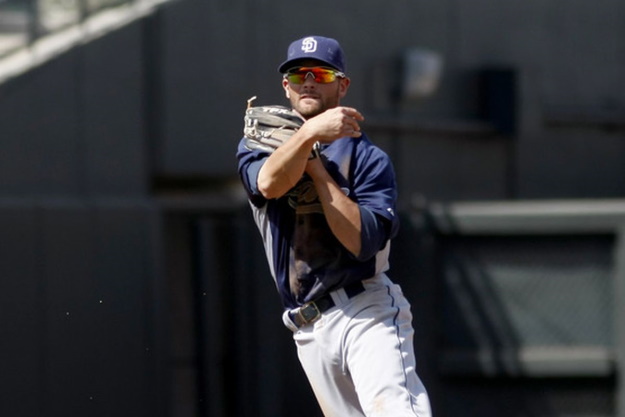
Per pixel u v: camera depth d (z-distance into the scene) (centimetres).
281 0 4962
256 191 1775
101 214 4088
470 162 6147
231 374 4000
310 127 1664
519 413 3366
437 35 5925
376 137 5506
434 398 3356
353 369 1772
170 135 4453
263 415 3656
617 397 3344
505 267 3378
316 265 1777
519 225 3350
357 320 1773
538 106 6359
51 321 3891
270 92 4903
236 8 4744
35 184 3988
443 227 3362
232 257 4016
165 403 4222
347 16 5344
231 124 4722
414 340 3350
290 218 1791
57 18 4238
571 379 3350
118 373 4066
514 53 6381
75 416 3928
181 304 4403
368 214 1712
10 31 4175
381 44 5550
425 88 5616
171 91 4462
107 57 4253
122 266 4138
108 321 4059
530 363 3344
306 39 1780
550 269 3369
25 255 3838
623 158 7094
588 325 3362
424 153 5828
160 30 4431
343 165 1758
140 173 4353
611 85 7006
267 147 1781
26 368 3803
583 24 6812
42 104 4034
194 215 4469
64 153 4094
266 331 3681
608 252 3350
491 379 3359
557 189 6662
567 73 6712
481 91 6209
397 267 3362
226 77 4694
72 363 3934
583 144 6856
